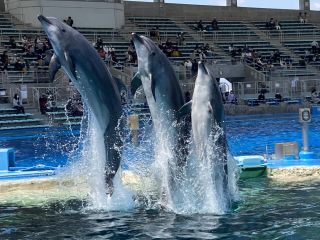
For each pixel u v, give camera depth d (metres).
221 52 41.97
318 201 9.66
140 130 16.83
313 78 38.62
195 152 9.16
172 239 7.64
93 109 8.98
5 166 12.87
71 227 8.45
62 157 17.30
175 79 9.12
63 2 39.00
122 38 40.12
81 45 8.73
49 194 10.92
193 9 48.25
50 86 28.31
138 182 11.08
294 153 13.77
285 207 9.27
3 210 9.73
